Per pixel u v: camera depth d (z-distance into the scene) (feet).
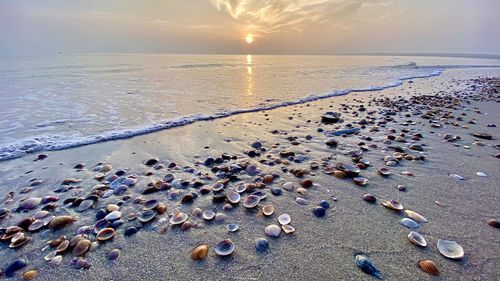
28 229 7.22
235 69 75.00
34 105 24.70
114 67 76.43
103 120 19.74
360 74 59.67
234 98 29.32
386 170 10.52
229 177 10.34
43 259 6.13
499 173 9.92
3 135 15.99
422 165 10.99
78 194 9.29
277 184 9.75
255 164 11.71
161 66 83.66
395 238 6.53
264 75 56.85
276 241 6.59
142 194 9.14
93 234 7.02
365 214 7.64
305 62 120.16
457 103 25.32
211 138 15.79
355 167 10.98
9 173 11.07
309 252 6.18
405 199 8.39
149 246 6.52
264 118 20.72
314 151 13.32
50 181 10.34
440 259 5.74
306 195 8.86
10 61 102.37
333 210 7.92
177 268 5.81
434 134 15.37
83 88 35.68
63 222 7.39
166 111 22.85
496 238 6.34
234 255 6.14
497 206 7.75
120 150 13.82
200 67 82.28
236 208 8.16
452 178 9.71
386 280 5.27
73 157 12.88
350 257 5.97
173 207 8.29
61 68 70.74
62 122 19.11
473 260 5.67
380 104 26.08
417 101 27.09
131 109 23.48
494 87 38.58
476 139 14.25
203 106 25.07
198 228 7.20
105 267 5.88
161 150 13.79
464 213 7.48
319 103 26.99
